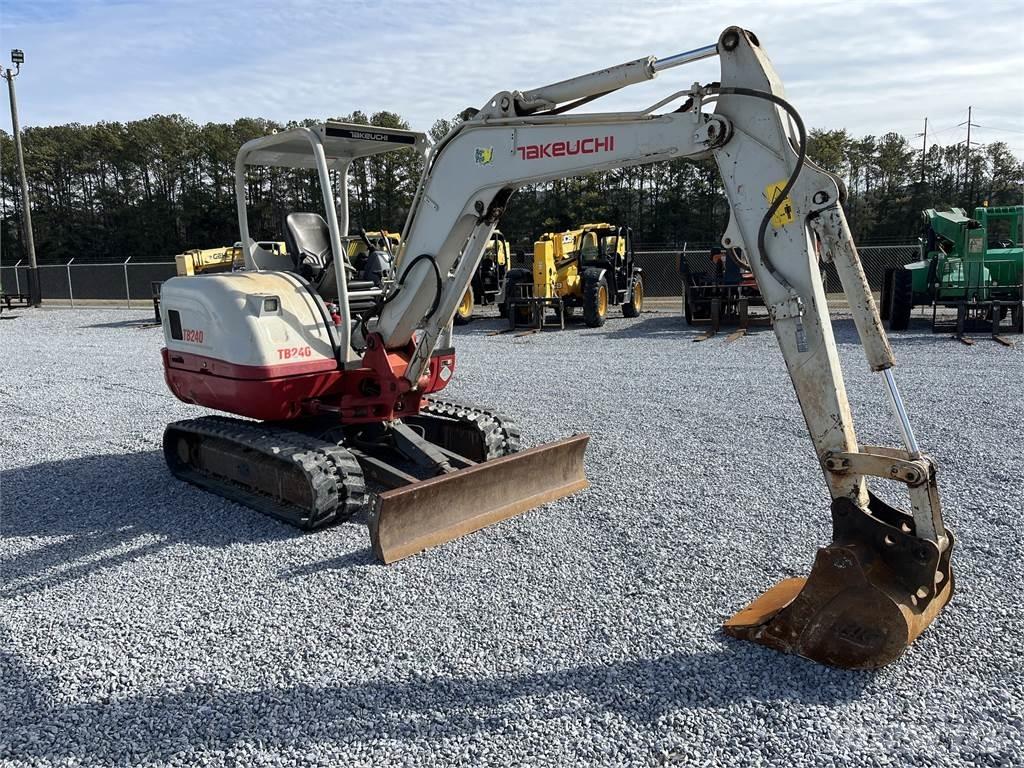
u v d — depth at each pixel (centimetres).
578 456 579
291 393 543
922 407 814
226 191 5866
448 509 491
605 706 313
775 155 346
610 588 418
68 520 546
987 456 631
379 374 555
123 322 2100
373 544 457
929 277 1426
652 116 388
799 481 586
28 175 5947
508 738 295
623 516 522
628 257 1847
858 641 328
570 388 984
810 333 343
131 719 312
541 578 432
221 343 544
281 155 602
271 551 479
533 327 1680
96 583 439
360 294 607
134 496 598
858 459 334
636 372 1091
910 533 341
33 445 765
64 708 321
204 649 364
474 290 2044
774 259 348
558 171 436
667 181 5012
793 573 429
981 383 929
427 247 511
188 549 486
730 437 720
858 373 1012
